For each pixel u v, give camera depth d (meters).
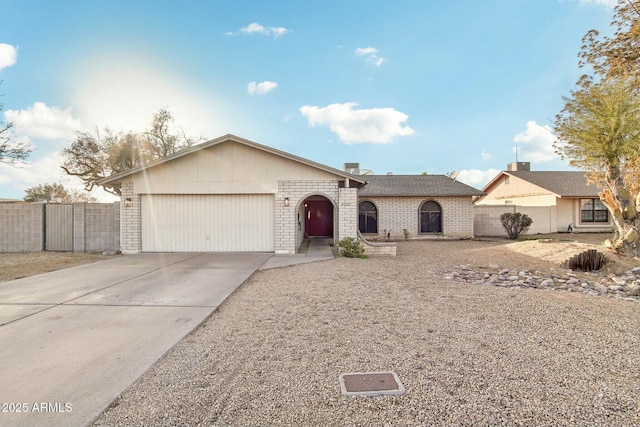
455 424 2.52
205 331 4.61
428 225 19.91
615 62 10.15
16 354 3.82
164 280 7.71
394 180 22.19
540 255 11.85
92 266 9.58
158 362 3.63
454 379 3.21
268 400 2.87
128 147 24.75
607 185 12.64
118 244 12.84
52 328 4.67
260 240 12.39
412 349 3.96
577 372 3.36
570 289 8.20
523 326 4.79
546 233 22.30
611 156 11.52
